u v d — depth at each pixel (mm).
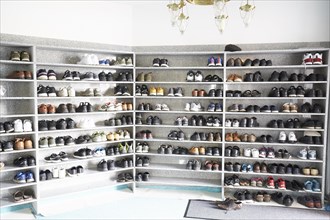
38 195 3521
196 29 4363
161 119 4520
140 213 3523
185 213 3523
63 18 3998
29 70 3604
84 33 4164
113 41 4395
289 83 4020
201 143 4406
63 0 3988
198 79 4098
